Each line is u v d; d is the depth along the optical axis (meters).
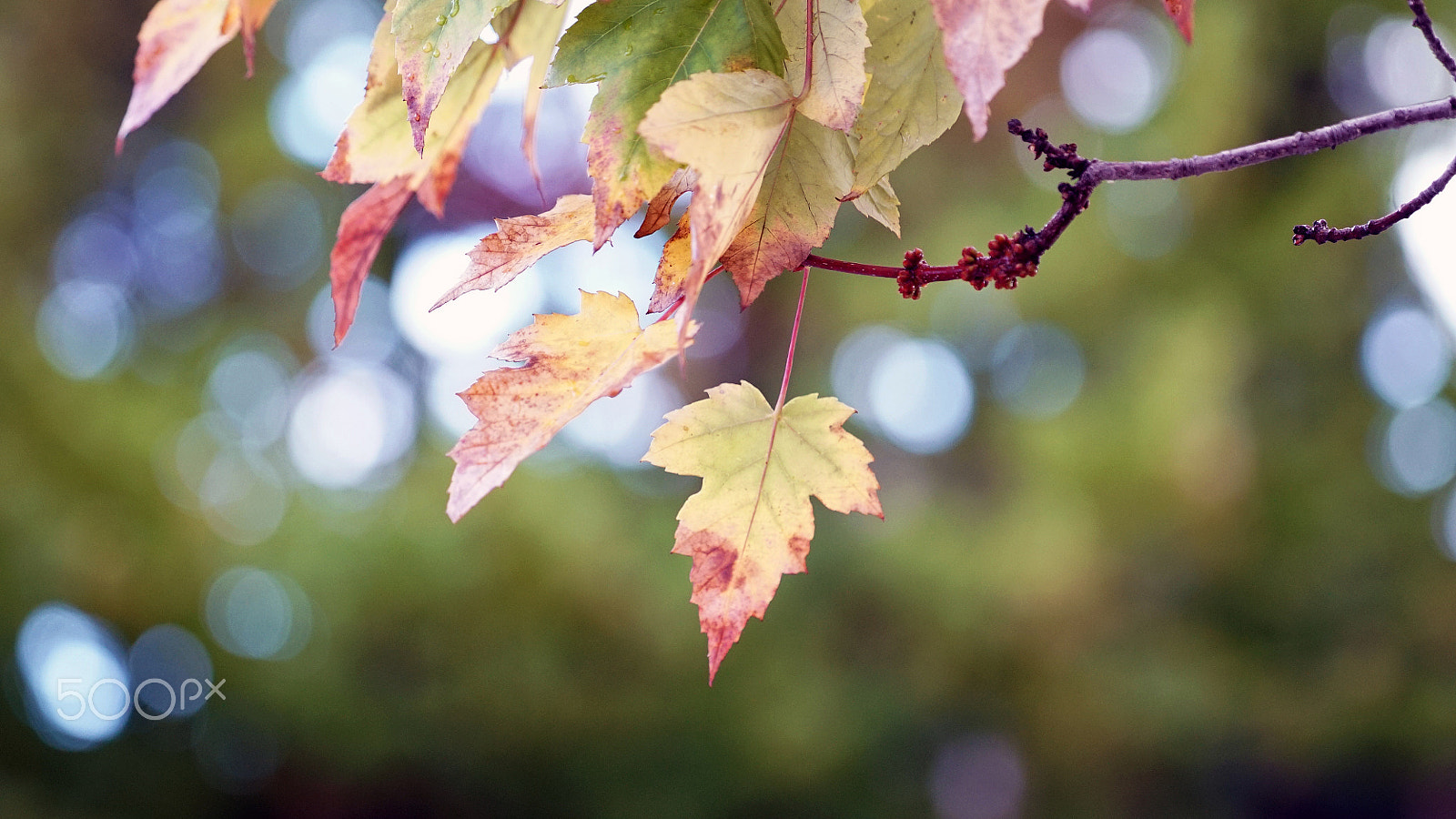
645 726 3.85
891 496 5.29
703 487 0.90
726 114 0.85
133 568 3.36
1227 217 4.23
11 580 3.26
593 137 0.86
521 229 0.90
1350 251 4.33
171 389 3.84
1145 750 4.25
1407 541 4.64
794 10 0.86
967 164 4.71
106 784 3.70
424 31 0.86
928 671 4.14
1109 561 3.92
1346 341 4.56
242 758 3.86
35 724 3.60
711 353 6.30
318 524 3.46
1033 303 4.23
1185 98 4.14
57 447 3.41
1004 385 4.92
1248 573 4.46
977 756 4.59
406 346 5.80
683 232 0.88
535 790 3.94
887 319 4.56
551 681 3.62
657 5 0.86
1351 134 0.86
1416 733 4.48
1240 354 4.04
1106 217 4.18
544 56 0.93
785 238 0.88
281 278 4.61
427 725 3.58
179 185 4.70
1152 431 3.76
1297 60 4.38
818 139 0.87
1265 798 5.62
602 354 0.87
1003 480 4.64
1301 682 4.52
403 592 3.39
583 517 3.74
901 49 0.87
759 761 3.98
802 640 4.20
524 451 0.86
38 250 4.01
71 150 4.32
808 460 0.90
